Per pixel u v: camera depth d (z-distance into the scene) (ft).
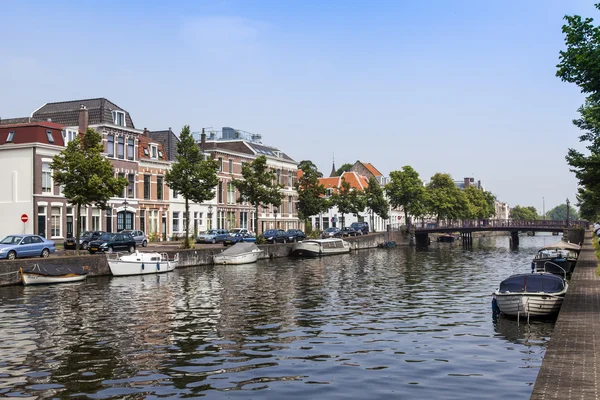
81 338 54.29
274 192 176.55
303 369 43.27
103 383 39.91
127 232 143.74
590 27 58.70
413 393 37.40
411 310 71.46
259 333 56.75
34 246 104.83
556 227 265.54
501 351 49.01
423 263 154.92
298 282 104.47
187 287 95.50
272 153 243.81
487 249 239.71
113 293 87.10
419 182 276.82
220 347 50.57
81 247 131.75
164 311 70.18
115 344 51.78
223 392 37.81
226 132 239.91
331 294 87.15
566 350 38.68
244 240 176.55
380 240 248.73
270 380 40.45
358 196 259.39
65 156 112.47
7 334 56.13
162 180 180.55
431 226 280.92
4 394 37.65
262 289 93.25
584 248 164.04
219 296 84.33
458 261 163.43
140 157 172.24
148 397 36.88
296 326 60.49
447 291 91.30
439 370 42.96
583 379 31.83
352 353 48.34
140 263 115.85
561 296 61.67
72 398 36.78
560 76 60.44
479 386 38.86
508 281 66.33
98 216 153.69
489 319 64.64
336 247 195.93
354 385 39.19
